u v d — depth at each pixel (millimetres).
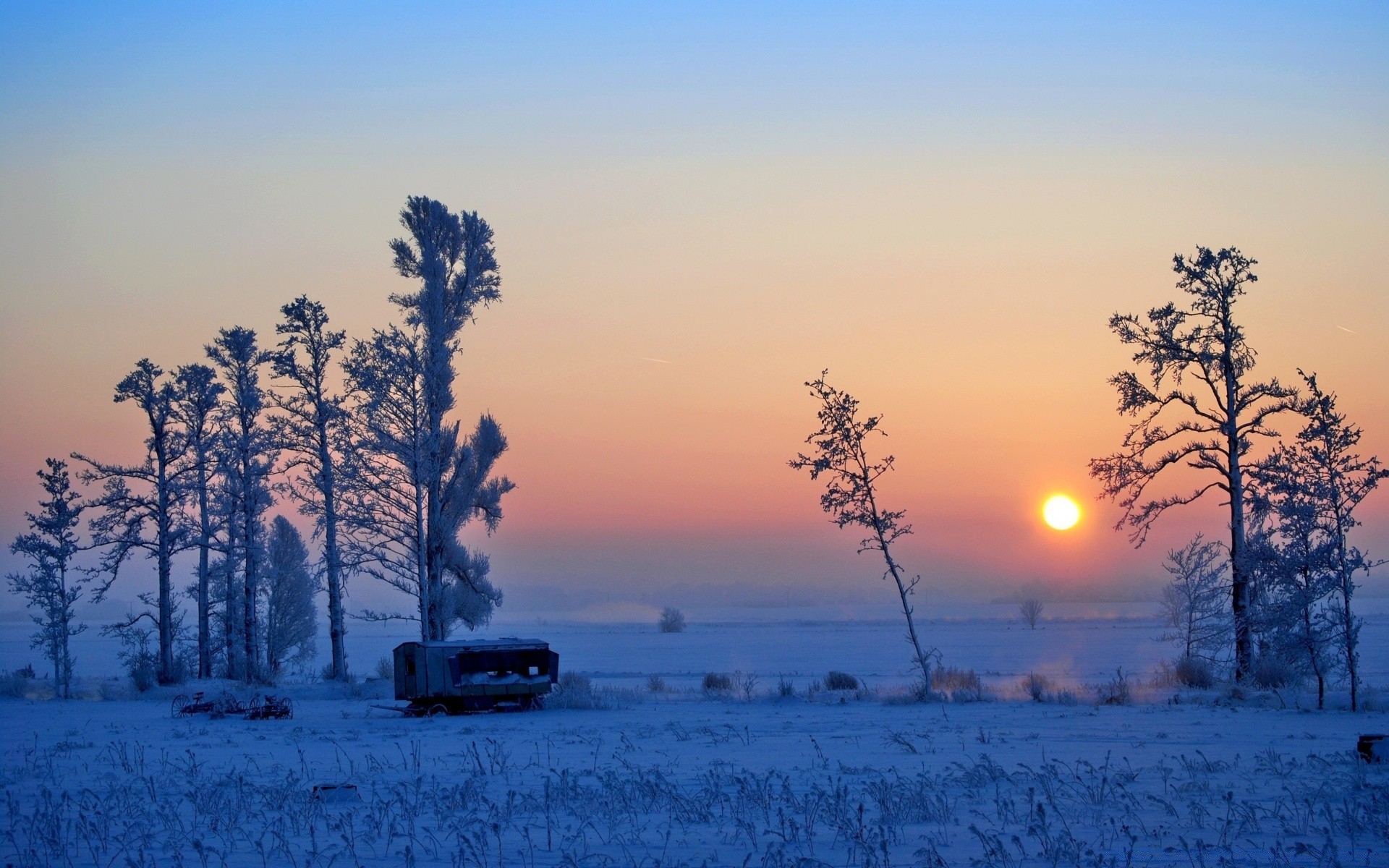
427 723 28453
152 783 16016
